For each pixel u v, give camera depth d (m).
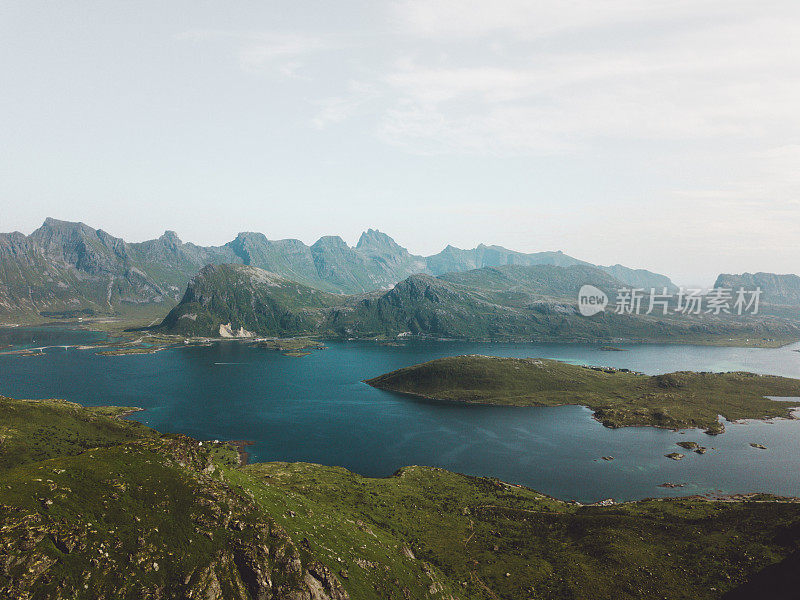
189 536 90.12
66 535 79.31
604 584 121.06
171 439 113.62
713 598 113.00
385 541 129.38
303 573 93.12
